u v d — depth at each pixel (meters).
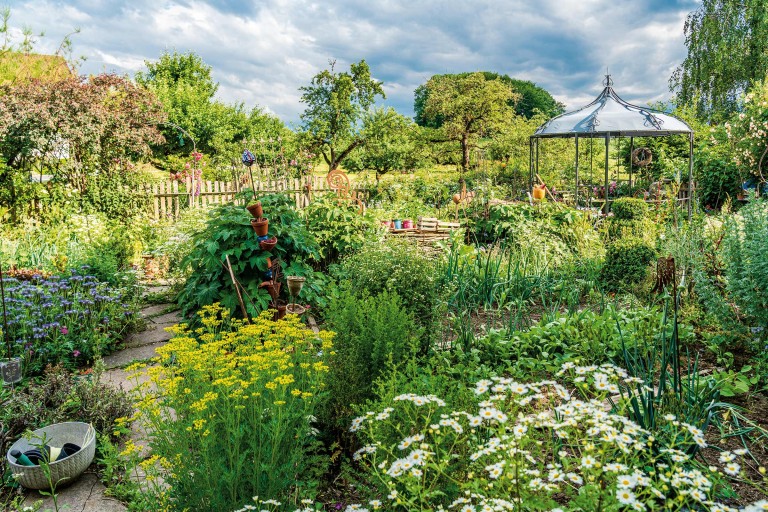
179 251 8.59
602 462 2.16
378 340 3.61
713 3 23.81
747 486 2.81
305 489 2.84
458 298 6.02
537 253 7.95
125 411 3.88
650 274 6.25
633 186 17.59
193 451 2.55
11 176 11.19
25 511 2.85
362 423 2.97
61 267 7.16
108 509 3.09
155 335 6.11
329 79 25.84
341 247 7.90
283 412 2.75
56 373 4.21
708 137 17.00
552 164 21.70
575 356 4.53
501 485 2.18
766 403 3.72
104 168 12.57
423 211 12.07
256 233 5.26
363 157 25.72
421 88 31.83
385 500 2.52
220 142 26.58
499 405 2.76
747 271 4.39
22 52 13.34
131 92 13.22
